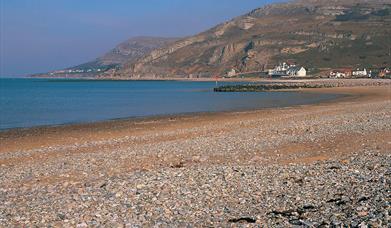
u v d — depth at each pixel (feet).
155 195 47.26
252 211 41.57
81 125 142.10
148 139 102.78
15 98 334.85
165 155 78.54
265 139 92.22
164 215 40.81
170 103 257.96
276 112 170.91
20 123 153.99
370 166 59.00
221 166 63.41
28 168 71.67
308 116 142.41
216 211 41.83
